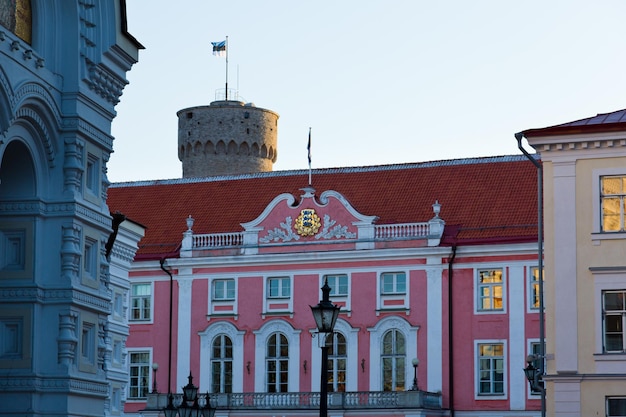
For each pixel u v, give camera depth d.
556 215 53.22
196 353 80.12
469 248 75.19
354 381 76.81
